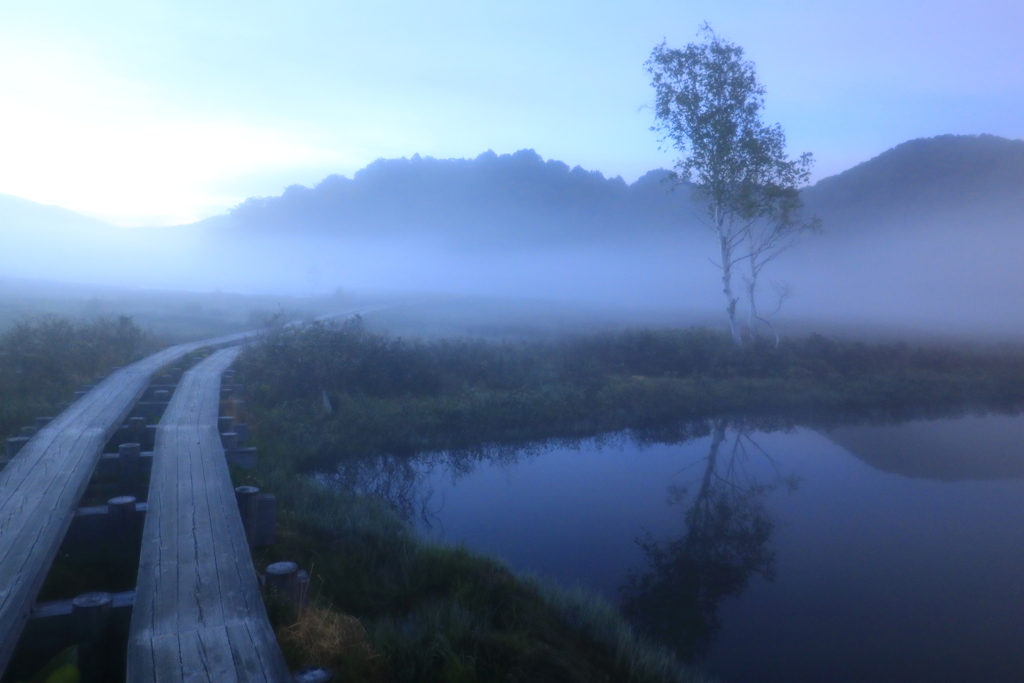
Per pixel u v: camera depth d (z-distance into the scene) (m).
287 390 16.62
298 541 7.41
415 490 11.78
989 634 7.07
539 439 15.94
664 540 9.75
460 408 16.58
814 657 6.55
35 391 13.30
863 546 9.67
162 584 4.61
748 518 10.90
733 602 7.78
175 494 6.54
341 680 4.38
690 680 5.88
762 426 18.58
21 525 5.44
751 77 26.62
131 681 3.48
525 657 5.34
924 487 12.85
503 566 7.71
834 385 23.56
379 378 18.05
